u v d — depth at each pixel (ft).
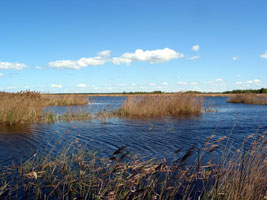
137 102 57.72
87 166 18.44
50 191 15.07
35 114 46.55
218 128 36.73
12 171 17.83
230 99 113.91
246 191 13.10
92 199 14.05
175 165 16.67
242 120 46.06
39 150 23.57
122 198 13.10
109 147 24.98
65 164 18.42
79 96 94.32
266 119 47.42
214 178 16.42
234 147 24.49
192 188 15.38
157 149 24.22
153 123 42.06
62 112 58.29
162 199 13.84
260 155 15.19
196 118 49.42
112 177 16.35
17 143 26.43
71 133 32.53
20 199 13.97
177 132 33.50
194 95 64.44
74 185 15.87
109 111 57.36
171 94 64.95
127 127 37.76
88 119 47.80
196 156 21.61
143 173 14.30
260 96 103.60
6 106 42.83
